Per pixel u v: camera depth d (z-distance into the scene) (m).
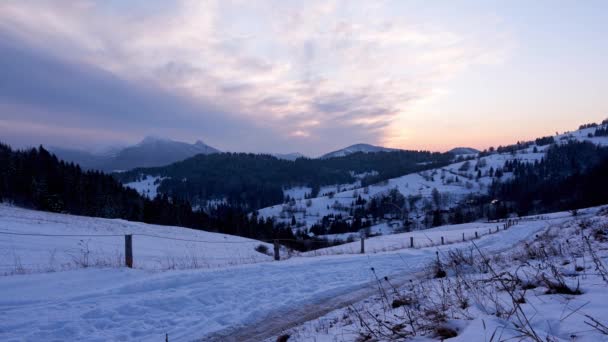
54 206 59.69
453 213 74.31
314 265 10.42
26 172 61.91
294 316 5.67
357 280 8.30
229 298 6.50
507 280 3.98
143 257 16.31
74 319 4.95
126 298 6.08
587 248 6.71
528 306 2.88
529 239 20.83
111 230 28.89
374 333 3.37
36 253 14.02
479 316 2.79
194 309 5.82
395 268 10.05
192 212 74.19
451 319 2.84
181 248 23.58
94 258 13.91
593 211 52.25
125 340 4.52
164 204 70.75
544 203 100.00
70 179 66.50
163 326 5.04
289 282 7.89
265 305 6.12
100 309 5.41
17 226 22.77
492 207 95.25
